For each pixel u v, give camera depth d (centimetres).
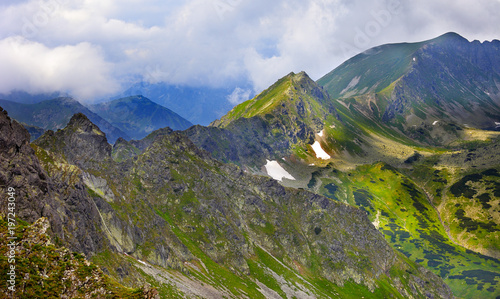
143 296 9794
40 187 12250
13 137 11969
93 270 9775
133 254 17675
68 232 12888
